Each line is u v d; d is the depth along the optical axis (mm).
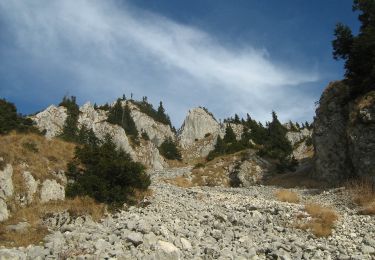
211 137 154875
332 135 42938
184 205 22062
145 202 20891
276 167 59750
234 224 18656
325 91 47094
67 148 23672
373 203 24516
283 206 22516
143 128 153875
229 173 60500
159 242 12703
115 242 12875
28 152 19953
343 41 44938
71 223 16172
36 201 17609
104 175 20906
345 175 40250
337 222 19312
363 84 40156
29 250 11695
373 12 43031
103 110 140625
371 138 35125
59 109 116875
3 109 34969
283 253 13570
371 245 15430
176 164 129250
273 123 122625
